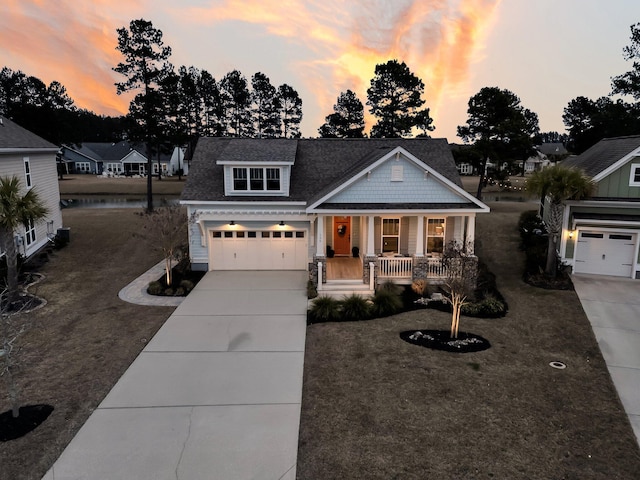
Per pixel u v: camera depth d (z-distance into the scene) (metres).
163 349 12.63
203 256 21.06
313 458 7.93
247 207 20.58
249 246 21.22
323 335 13.68
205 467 7.70
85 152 82.56
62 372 11.20
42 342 13.06
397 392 10.18
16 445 8.23
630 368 11.56
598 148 24.52
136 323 14.66
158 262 22.20
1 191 15.39
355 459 7.89
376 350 12.51
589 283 18.80
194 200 20.45
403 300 17.06
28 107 48.47
